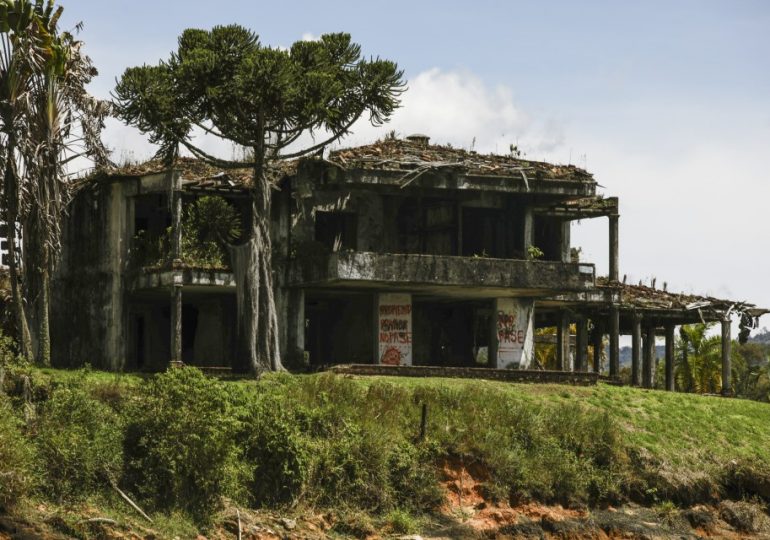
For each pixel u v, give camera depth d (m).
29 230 51.38
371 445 42.81
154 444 38.38
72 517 35.03
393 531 40.66
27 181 50.16
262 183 53.41
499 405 48.47
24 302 52.56
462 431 45.75
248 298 52.31
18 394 39.94
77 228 57.56
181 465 38.12
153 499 37.47
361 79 54.44
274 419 40.94
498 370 56.12
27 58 49.97
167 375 39.88
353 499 41.53
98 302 56.28
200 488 38.25
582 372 57.44
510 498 44.75
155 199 56.81
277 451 40.44
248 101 52.84
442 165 56.53
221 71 52.53
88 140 52.22
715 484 49.44
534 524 43.31
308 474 41.03
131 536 35.31
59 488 36.34
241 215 57.03
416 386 49.84
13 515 34.34
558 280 58.59
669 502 47.50
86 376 42.97
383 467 42.56
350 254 54.75
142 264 55.25
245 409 41.41
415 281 55.81
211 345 58.53
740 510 48.28
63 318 57.50
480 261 57.25
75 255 57.50
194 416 38.72
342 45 55.81
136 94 52.25
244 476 39.56
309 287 57.09
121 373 49.56
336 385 46.53
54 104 50.75
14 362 41.44
